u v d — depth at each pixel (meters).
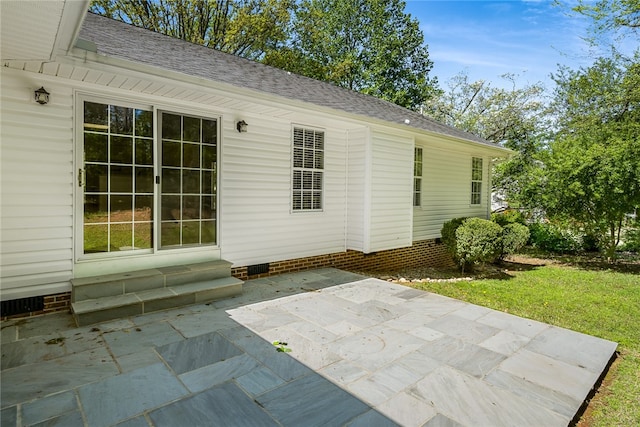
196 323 3.81
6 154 3.60
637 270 8.47
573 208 9.32
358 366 2.97
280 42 19.69
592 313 4.91
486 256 7.40
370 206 6.70
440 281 6.80
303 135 6.25
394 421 2.26
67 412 2.27
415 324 3.96
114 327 3.63
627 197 8.38
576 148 9.35
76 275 4.09
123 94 4.28
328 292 5.11
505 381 2.81
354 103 7.69
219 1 18.11
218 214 5.23
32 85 3.69
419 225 8.77
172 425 2.17
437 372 2.91
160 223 4.69
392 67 22.59
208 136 5.07
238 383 2.66
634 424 2.48
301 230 6.32
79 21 2.44
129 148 4.39
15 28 2.50
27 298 3.80
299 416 2.29
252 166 5.57
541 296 5.76
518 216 11.86
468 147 9.43
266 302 4.60
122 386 2.58
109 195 4.27
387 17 22.66
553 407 2.48
